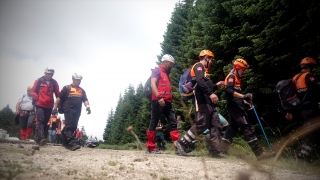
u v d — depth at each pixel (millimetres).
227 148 1131
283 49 7320
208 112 4820
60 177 1895
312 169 3471
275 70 7461
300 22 6738
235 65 4945
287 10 6758
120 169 2498
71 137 6254
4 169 1977
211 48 9781
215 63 9781
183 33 20484
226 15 10219
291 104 4332
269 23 7152
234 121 5070
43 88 6984
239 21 9633
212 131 4898
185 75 5074
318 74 5348
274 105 7363
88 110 6773
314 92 4227
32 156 3289
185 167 2977
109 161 3152
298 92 4344
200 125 4797
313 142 4008
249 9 7625
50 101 7090
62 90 6461
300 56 6902
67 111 6352
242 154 1102
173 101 13992
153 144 5562
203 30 10914
